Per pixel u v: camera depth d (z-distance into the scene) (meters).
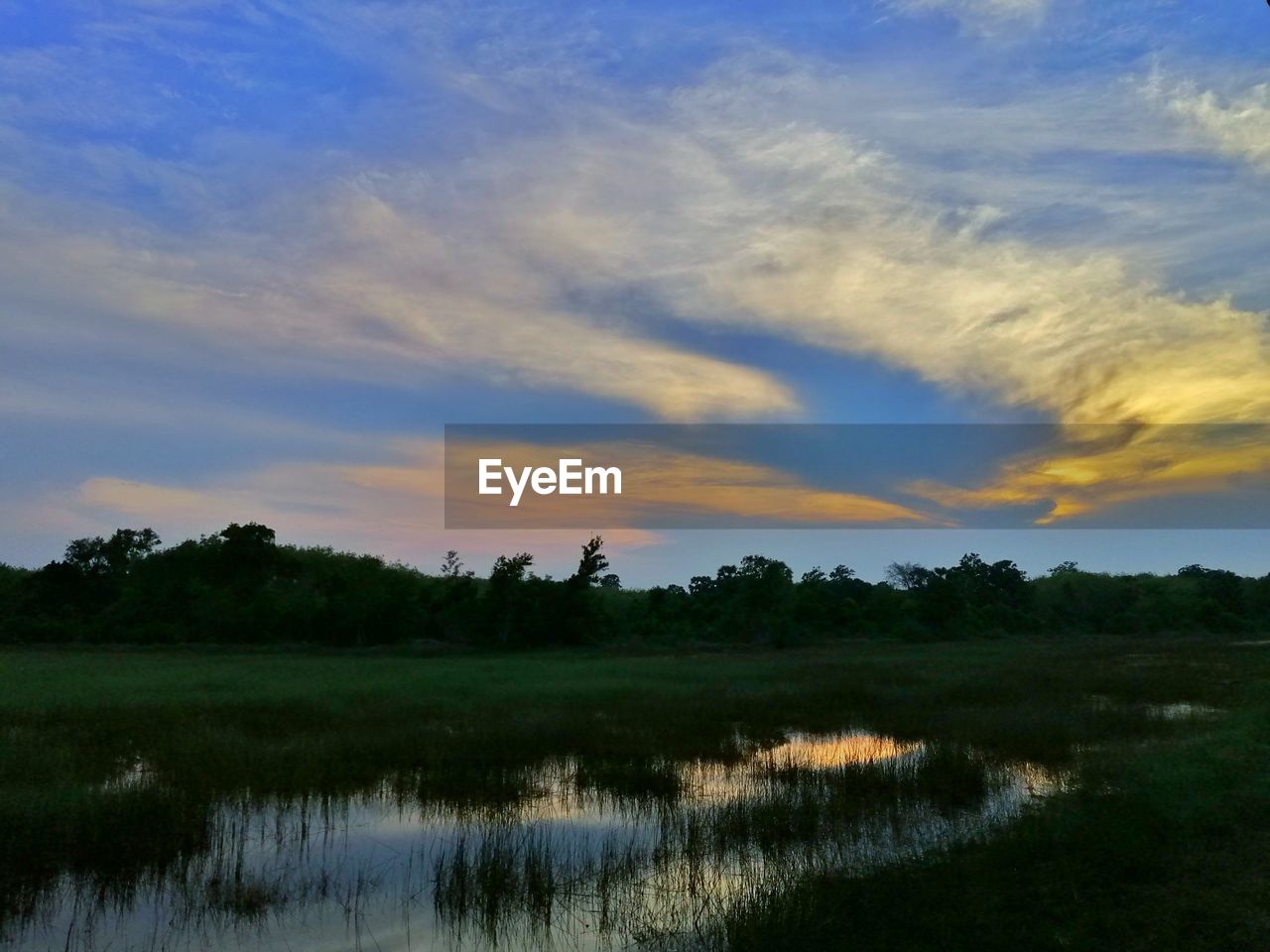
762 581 55.19
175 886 8.52
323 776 12.60
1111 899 6.84
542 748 14.75
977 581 71.50
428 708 19.16
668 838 9.68
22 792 10.44
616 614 55.75
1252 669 28.39
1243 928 6.15
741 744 15.88
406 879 8.70
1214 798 9.32
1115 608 70.62
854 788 11.63
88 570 52.62
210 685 23.91
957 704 20.64
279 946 7.20
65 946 7.20
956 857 8.23
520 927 7.48
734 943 6.73
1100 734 15.52
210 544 54.66
